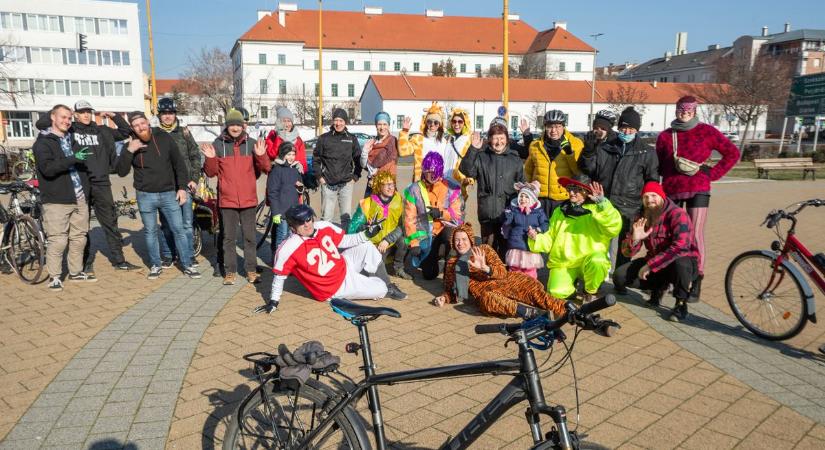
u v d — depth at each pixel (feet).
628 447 11.20
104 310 19.44
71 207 21.91
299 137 29.48
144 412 12.52
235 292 21.71
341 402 8.66
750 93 132.77
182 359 15.34
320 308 19.72
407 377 8.50
